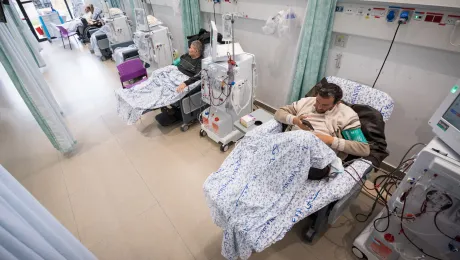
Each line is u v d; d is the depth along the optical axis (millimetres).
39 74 2234
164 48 3139
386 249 1237
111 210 1813
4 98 3654
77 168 2211
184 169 2146
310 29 1773
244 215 1127
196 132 2609
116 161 2266
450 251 1005
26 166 2277
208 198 1265
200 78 2383
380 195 1580
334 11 1680
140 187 1990
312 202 1170
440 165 896
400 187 1087
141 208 1817
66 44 5648
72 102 3256
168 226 1685
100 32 4488
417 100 1611
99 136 2605
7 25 1989
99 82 3795
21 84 1879
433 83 1498
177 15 3637
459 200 884
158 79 2580
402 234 1198
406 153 1731
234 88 1938
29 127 2904
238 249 1176
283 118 1625
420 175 1001
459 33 1265
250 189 1184
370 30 1589
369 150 1368
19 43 2135
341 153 1475
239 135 2361
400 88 1658
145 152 2361
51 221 920
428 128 1638
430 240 1046
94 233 1660
